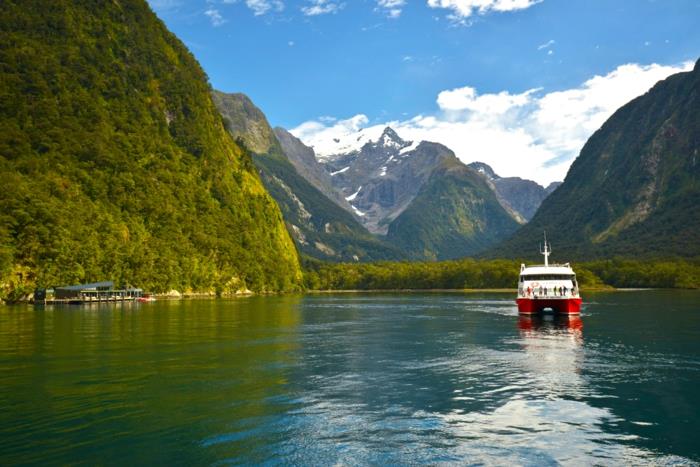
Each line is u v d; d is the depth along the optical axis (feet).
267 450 66.59
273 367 123.24
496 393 96.48
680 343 164.76
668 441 70.18
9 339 174.29
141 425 76.23
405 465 61.98
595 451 66.59
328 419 79.77
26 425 75.77
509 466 61.72
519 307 280.72
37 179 550.36
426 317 289.12
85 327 219.61
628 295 595.06
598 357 137.69
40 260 458.50
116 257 543.80
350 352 148.56
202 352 146.72
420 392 97.40
